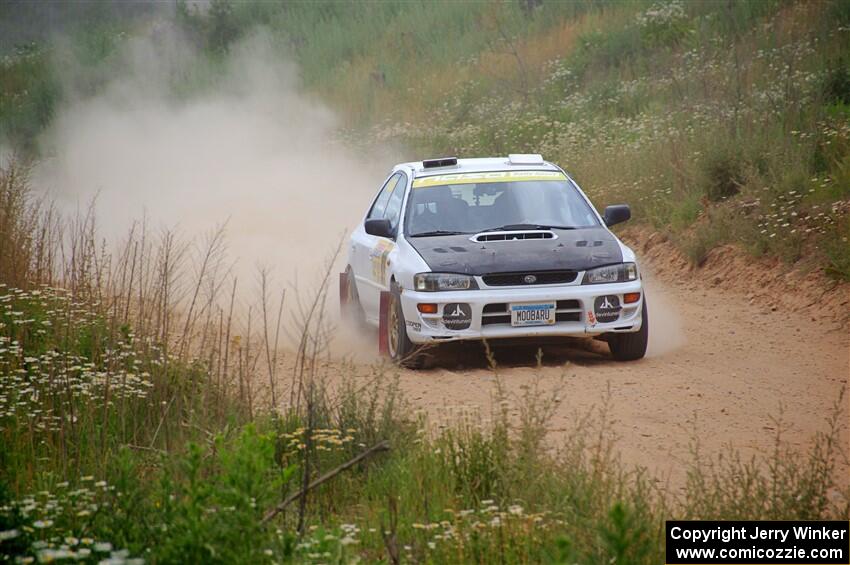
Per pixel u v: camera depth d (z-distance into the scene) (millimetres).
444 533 15758
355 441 20297
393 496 17781
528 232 29797
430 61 92938
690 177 47219
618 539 12102
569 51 81875
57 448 20641
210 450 19625
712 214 42781
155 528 14422
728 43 67688
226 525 13328
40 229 39344
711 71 62094
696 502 16672
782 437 21719
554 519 15898
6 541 14188
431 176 32406
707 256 41469
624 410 23906
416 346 28625
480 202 31359
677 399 24797
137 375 23562
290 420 20984
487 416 23359
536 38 89062
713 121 50938
